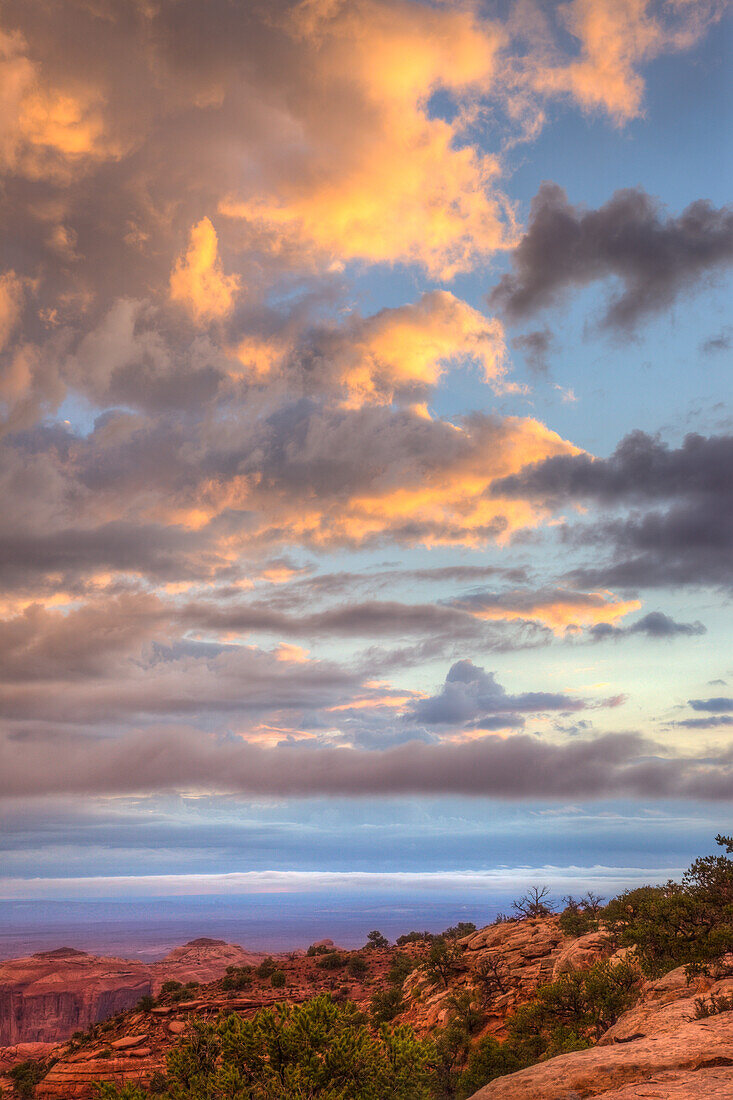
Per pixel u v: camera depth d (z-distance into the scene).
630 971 34.00
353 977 84.50
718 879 26.00
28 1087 66.31
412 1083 15.24
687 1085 9.58
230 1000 75.50
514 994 49.91
